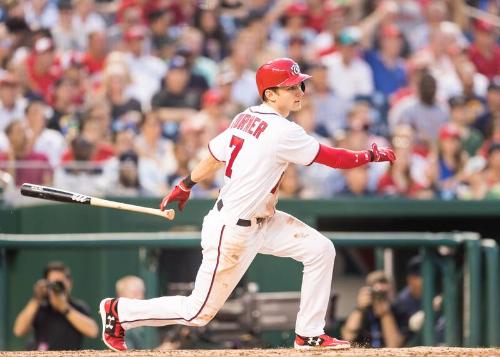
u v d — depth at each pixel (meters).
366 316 37.38
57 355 21.08
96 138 44.06
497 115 55.28
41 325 34.59
